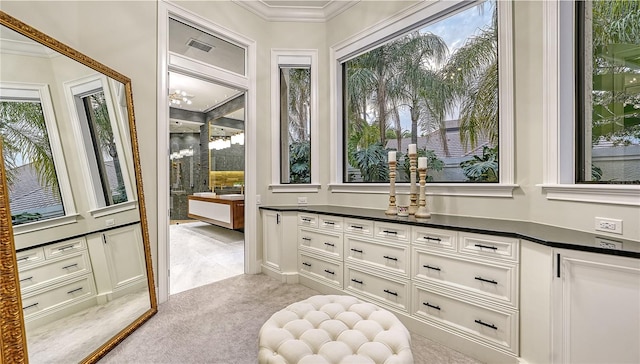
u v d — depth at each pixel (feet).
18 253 4.67
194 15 9.30
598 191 5.20
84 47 6.91
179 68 8.98
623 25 5.42
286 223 10.16
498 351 5.55
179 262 12.67
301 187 11.43
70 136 5.94
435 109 8.75
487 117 7.66
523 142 6.69
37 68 5.41
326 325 4.27
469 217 7.59
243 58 11.00
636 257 3.97
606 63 5.62
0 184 4.31
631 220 4.78
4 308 4.22
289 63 11.44
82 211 6.02
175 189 25.44
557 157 5.99
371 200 10.09
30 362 4.72
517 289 5.32
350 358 3.54
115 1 7.52
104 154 6.73
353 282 8.31
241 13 10.62
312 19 11.42
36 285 4.94
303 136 11.83
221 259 13.16
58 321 5.27
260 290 9.39
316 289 9.43
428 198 8.48
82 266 5.90
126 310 6.86
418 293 6.82
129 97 7.59
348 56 10.83
